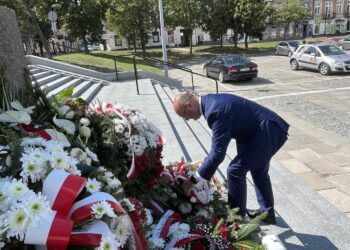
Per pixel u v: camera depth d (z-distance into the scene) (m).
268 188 3.42
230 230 2.60
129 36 34.62
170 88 13.58
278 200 4.31
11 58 2.84
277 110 10.49
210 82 17.94
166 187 2.94
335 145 6.85
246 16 34.62
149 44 50.06
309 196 4.47
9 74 2.73
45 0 26.11
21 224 1.29
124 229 1.64
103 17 31.36
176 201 2.86
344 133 7.67
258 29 35.94
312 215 3.94
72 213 1.47
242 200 3.24
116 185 1.93
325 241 3.44
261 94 13.45
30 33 25.53
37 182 1.55
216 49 39.00
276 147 3.15
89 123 2.40
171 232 2.40
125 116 2.74
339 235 3.54
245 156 3.12
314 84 14.81
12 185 1.40
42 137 1.90
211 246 2.44
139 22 33.28
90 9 29.14
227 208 2.92
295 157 6.21
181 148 5.52
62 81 11.52
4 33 2.76
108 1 30.94
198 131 6.61
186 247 2.42
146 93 10.38
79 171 1.72
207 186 2.91
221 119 2.91
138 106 8.48
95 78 14.23
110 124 2.55
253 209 3.85
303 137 7.49
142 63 23.95
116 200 1.68
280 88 14.52
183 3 33.69
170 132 6.24
